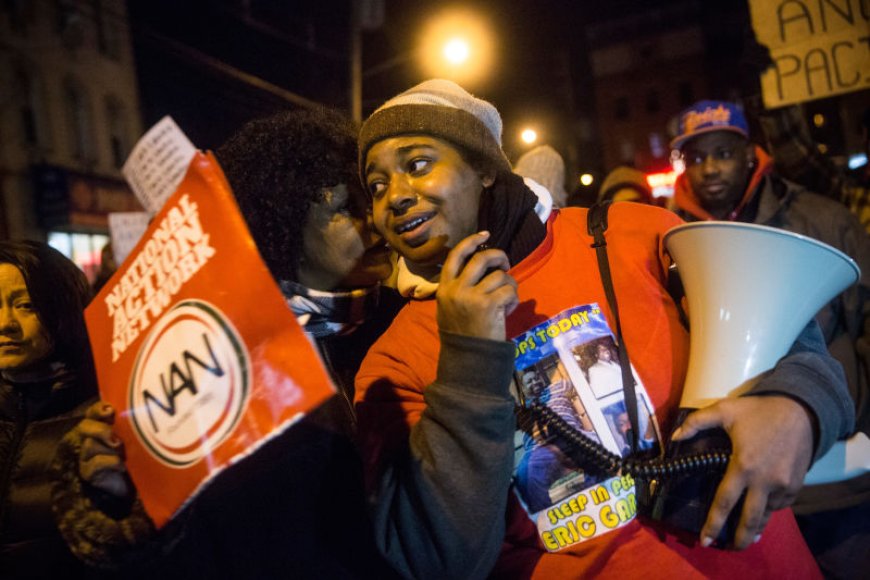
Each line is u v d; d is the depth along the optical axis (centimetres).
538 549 133
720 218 300
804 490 233
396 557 119
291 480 129
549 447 128
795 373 119
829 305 254
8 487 152
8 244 166
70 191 1678
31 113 1625
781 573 129
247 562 127
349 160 150
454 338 116
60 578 148
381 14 1130
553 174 407
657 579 125
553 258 141
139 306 112
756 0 355
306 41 1599
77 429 121
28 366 162
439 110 133
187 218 105
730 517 116
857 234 263
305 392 93
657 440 128
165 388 106
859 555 230
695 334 128
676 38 3953
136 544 114
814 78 343
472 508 113
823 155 355
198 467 99
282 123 151
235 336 98
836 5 337
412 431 121
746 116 369
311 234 147
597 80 4216
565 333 133
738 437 112
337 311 152
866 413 249
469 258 126
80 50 1750
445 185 131
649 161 4122
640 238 145
